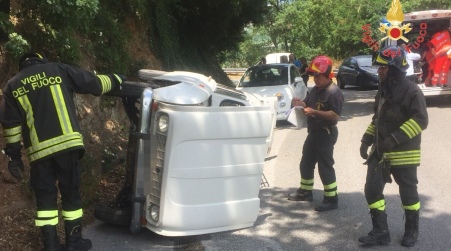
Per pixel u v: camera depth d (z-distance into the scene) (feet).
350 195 22.56
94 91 15.99
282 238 17.87
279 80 44.42
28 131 14.94
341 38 110.52
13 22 21.98
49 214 15.26
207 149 16.48
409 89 16.06
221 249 16.88
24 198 18.56
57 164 15.12
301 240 17.67
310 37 128.57
